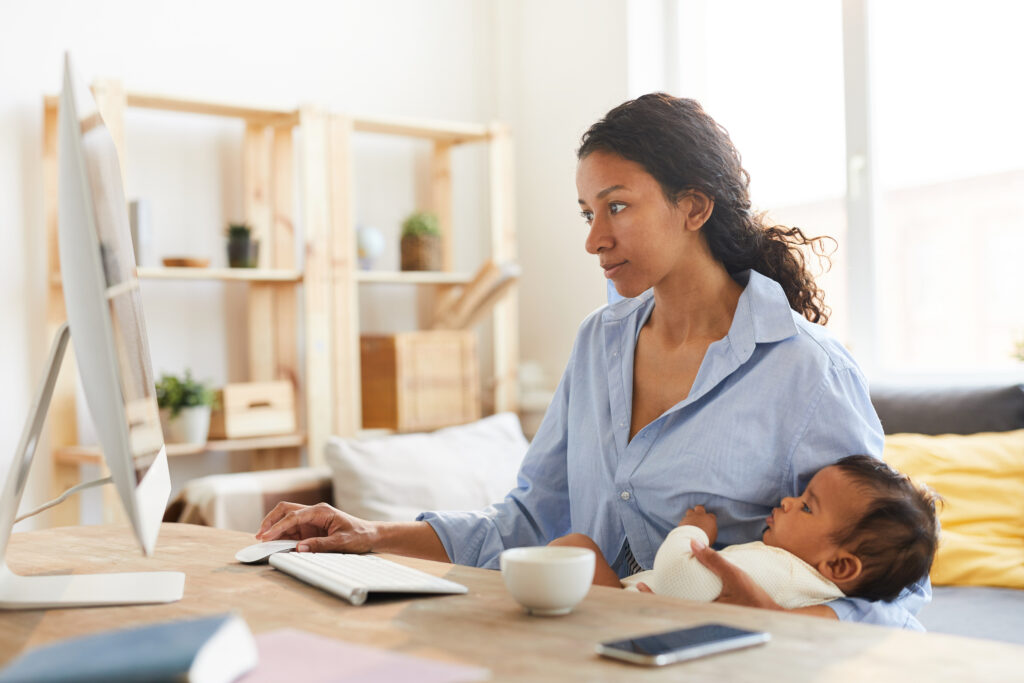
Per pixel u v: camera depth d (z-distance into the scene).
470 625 0.84
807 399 1.22
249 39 3.26
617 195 1.24
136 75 3.03
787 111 3.21
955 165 2.76
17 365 2.78
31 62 2.83
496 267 3.22
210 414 2.95
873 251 2.90
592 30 3.53
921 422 2.33
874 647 0.76
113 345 0.79
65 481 2.80
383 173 3.55
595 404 1.39
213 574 1.11
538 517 1.44
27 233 2.80
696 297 1.32
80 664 0.60
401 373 3.24
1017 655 0.73
